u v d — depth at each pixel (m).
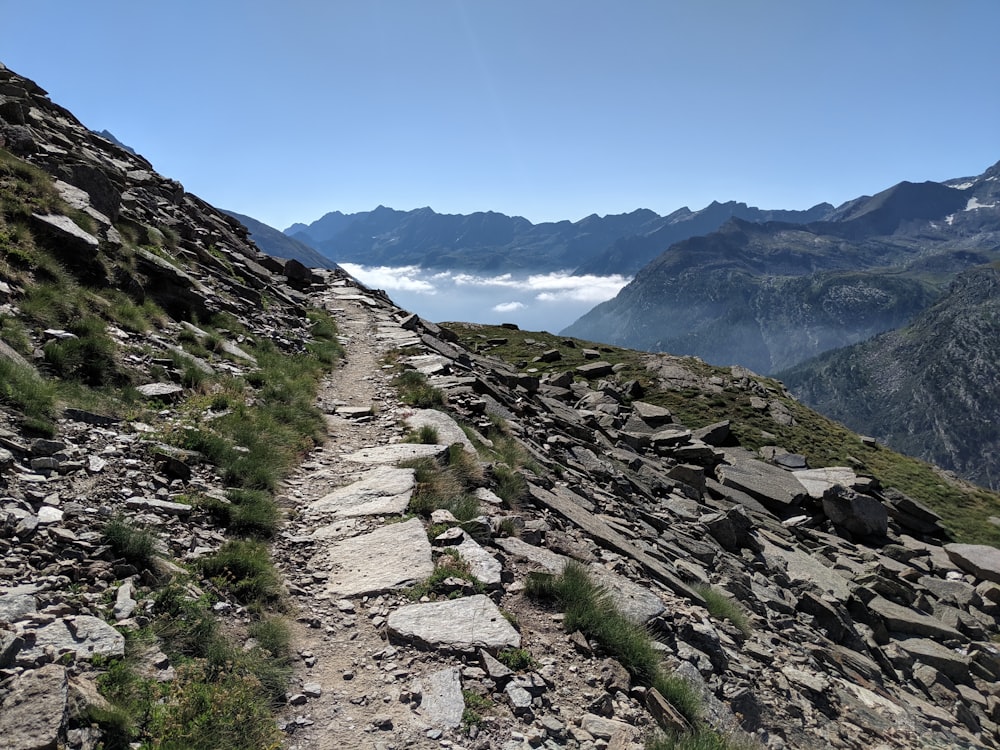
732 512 29.11
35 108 32.50
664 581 16.25
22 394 12.09
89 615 7.48
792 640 18.34
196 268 31.05
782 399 74.75
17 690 5.66
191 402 16.62
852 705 15.02
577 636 10.27
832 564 32.16
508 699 8.32
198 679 7.24
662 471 37.56
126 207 30.23
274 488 14.16
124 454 12.39
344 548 12.09
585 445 33.31
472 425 23.22
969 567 36.69
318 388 25.00
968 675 23.02
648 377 76.88
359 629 9.56
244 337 26.12
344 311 45.66
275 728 7.02
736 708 11.55
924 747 14.40
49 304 16.52
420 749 7.18
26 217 19.03
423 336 39.47
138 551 9.03
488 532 13.43
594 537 16.77
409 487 14.86
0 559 7.93
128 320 19.44
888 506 46.41
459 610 10.11
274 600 9.78
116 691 6.43
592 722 8.38
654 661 10.48
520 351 89.44
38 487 10.03
